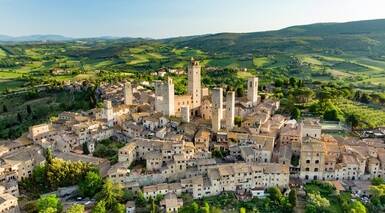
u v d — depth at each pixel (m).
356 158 198.62
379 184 184.50
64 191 187.88
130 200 178.50
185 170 198.00
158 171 197.50
